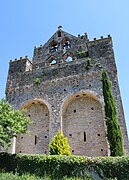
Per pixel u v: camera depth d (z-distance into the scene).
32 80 30.70
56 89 28.23
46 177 16.66
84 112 26.12
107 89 23.52
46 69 30.84
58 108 26.61
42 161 18.25
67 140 24.00
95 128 24.58
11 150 26.12
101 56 28.56
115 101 24.00
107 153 22.27
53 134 25.00
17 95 30.31
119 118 23.16
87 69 27.98
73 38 36.06
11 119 20.53
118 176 15.42
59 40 37.12
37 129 27.25
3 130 19.81
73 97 27.05
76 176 16.38
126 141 21.59
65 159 17.50
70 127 25.78
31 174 17.70
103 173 15.87
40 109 28.59
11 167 19.30
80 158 17.14
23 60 34.25
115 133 20.14
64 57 34.28
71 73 28.61
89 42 30.77
